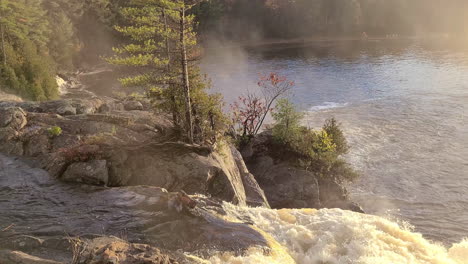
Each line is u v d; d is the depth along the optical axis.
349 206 28.36
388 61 89.69
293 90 64.69
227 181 20.91
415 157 37.84
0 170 19.64
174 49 22.55
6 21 58.97
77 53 92.19
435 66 81.19
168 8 21.44
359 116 49.56
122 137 22.41
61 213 16.17
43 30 75.44
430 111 50.94
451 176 34.38
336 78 73.62
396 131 44.22
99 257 11.98
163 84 24.50
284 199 28.33
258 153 31.66
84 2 97.69
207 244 15.02
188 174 20.11
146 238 14.89
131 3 22.23
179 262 13.54
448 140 41.56
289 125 31.58
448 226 27.33
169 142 20.94
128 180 19.84
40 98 53.47
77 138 22.36
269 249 15.26
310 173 29.62
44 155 21.14
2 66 52.53
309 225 18.06
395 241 17.62
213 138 24.66
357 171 34.81
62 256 13.32
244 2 140.25
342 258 15.91
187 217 16.23
